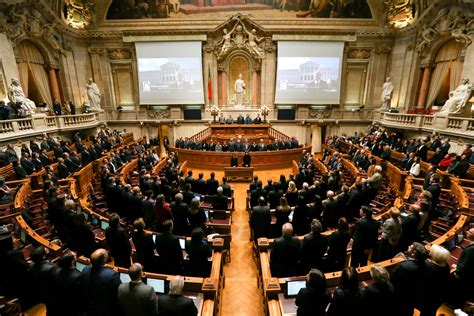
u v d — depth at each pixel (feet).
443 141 40.98
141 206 20.66
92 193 29.19
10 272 11.94
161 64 68.39
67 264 10.01
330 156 44.91
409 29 61.31
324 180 27.91
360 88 72.02
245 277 18.48
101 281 9.14
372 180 22.95
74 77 65.51
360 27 66.44
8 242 11.98
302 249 13.41
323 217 19.10
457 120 43.19
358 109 71.00
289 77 68.49
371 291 8.75
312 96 69.46
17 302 11.92
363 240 14.40
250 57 69.92
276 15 66.95
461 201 22.62
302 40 66.49
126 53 69.72
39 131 45.68
